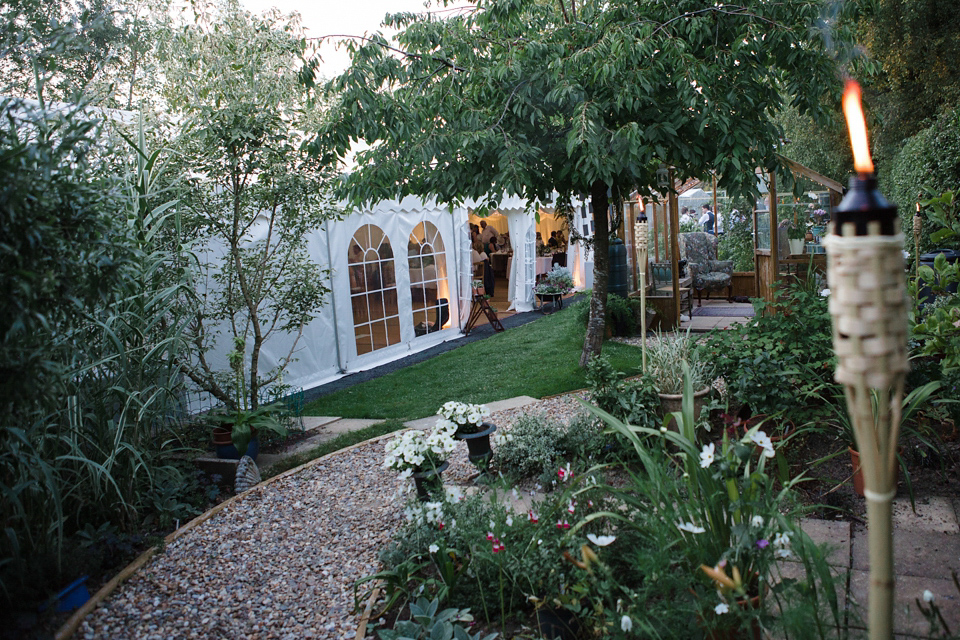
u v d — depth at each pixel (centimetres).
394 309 970
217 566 356
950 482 357
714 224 1338
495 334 1088
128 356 404
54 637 288
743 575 209
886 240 94
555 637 246
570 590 251
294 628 293
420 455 376
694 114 548
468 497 336
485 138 558
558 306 1314
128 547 365
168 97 536
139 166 430
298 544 377
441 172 611
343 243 864
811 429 383
